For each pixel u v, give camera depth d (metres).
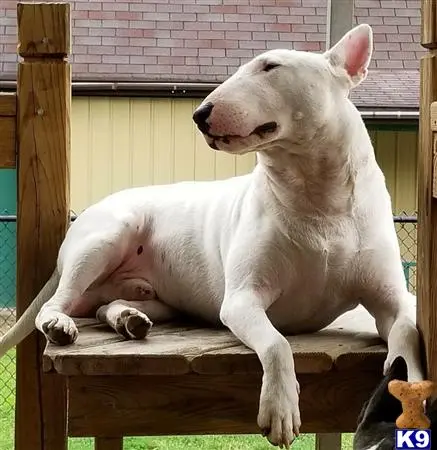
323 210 1.58
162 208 1.85
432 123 1.42
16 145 1.81
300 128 1.53
